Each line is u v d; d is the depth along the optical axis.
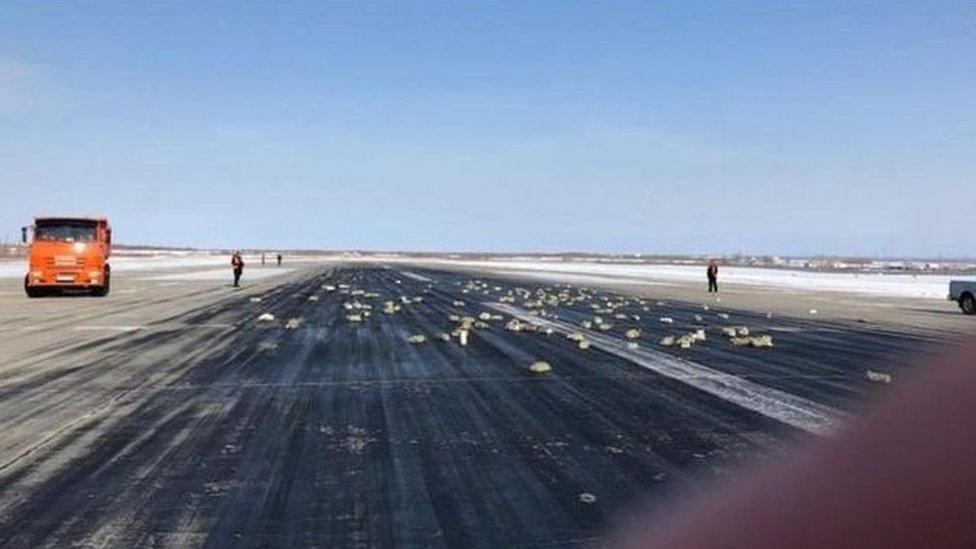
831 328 23.27
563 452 8.12
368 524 5.95
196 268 89.44
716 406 10.62
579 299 37.16
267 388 12.15
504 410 10.41
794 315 28.67
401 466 7.60
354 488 6.88
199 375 13.46
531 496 6.62
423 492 6.76
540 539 5.60
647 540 5.54
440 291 43.81
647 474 7.26
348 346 17.81
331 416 10.02
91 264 35.00
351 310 28.30
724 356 16.31
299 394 11.61
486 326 23.06
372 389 12.07
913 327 23.66
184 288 44.25
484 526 5.88
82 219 35.25
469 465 7.63
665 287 53.00
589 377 13.34
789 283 64.75
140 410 10.38
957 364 14.66
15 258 126.44
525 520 6.01
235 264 46.19
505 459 7.86
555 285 54.06
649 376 13.46
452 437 8.84
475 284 53.34
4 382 12.65
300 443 8.56
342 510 6.29
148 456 7.99
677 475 7.21
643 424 9.48
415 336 19.39
